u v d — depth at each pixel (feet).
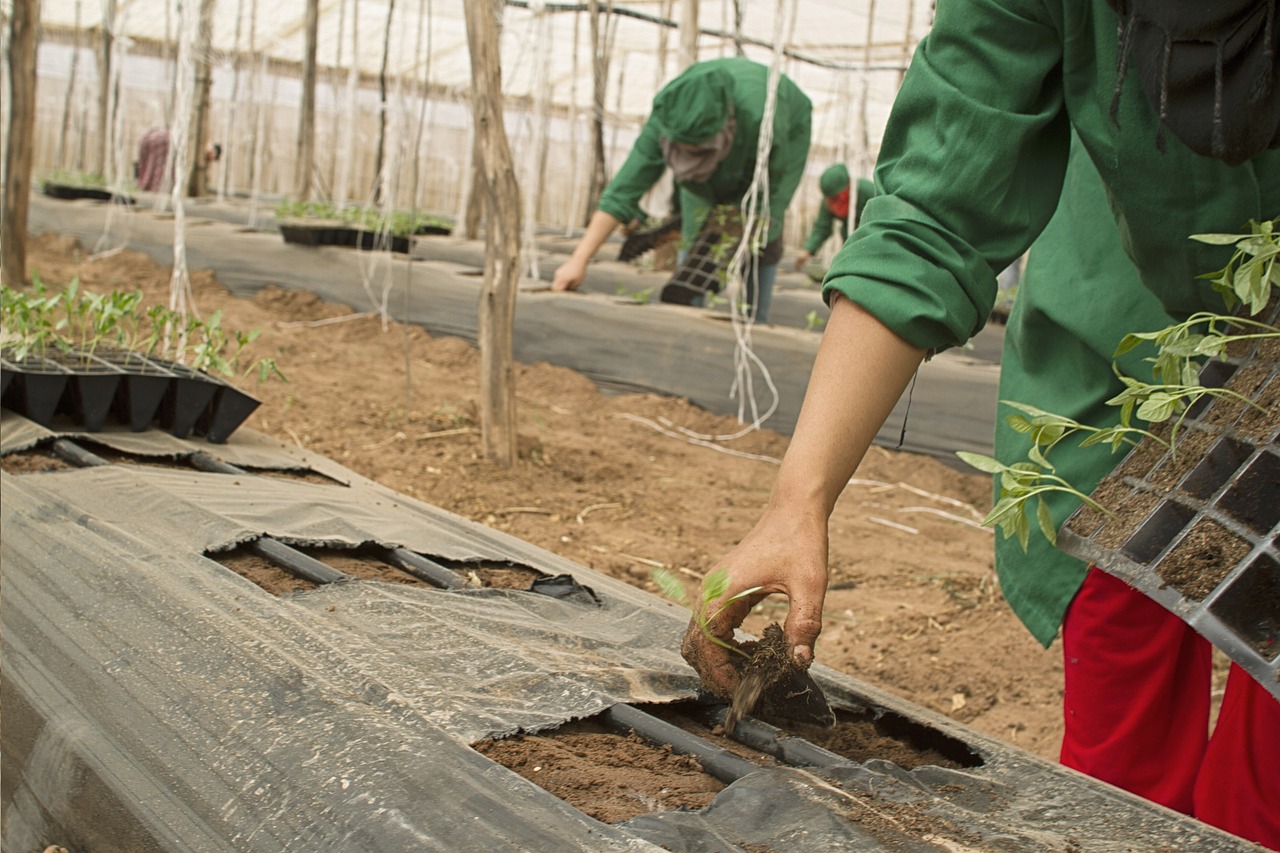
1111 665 6.67
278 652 5.25
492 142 14.57
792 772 4.53
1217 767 6.28
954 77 5.10
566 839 3.79
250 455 10.28
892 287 4.83
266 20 52.65
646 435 19.34
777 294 27.09
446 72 59.52
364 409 17.89
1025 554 7.03
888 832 4.08
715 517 14.94
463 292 24.07
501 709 4.90
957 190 4.98
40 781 5.22
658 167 22.61
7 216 22.63
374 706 4.77
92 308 11.32
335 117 43.78
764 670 4.99
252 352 21.08
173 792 4.53
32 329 10.85
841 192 27.71
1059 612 6.86
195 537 7.14
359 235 26.63
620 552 13.05
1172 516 4.92
